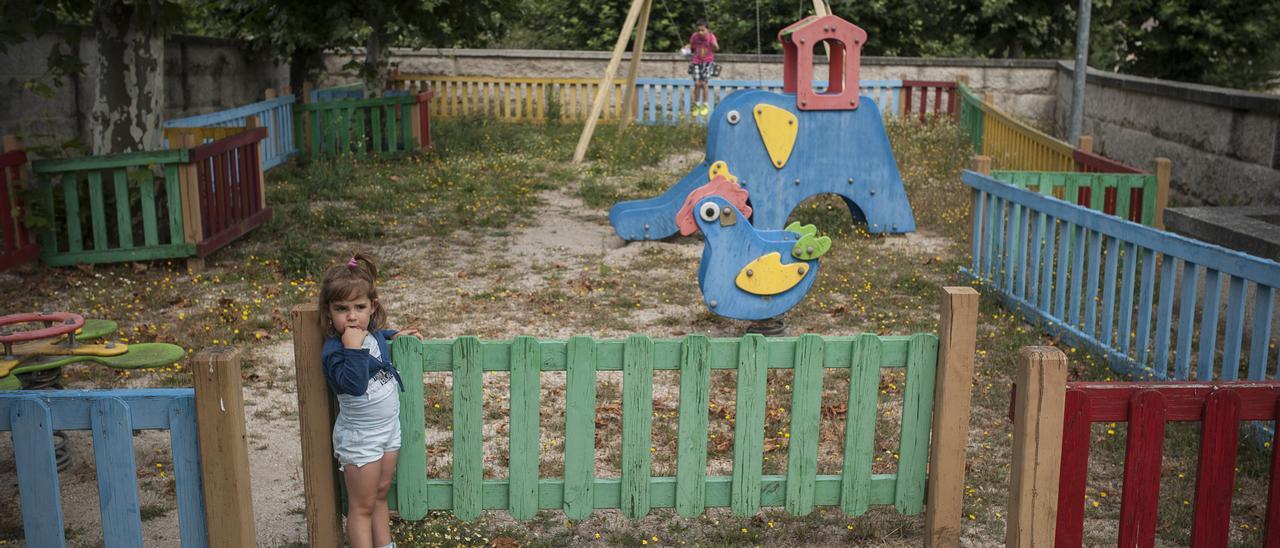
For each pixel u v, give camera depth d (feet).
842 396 19.67
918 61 67.36
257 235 33.81
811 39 33.22
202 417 10.68
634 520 14.76
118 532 11.05
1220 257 17.95
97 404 10.69
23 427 10.63
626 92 50.88
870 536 14.32
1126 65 68.18
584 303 26.14
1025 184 29.55
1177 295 25.96
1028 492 11.38
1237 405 11.19
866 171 34.32
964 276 28.66
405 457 12.52
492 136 56.44
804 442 12.85
